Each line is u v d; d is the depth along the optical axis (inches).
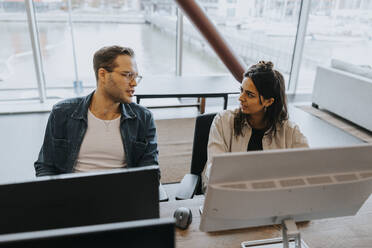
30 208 27.1
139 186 29.2
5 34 150.4
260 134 54.2
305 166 30.5
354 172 32.2
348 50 186.9
